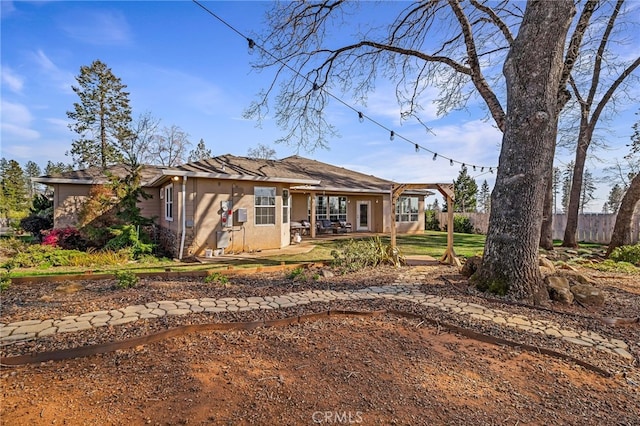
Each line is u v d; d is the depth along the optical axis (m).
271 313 3.95
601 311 4.33
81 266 8.09
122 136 24.23
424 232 18.97
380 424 1.96
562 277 5.12
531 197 4.87
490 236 5.22
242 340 3.15
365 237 14.78
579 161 11.69
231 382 2.37
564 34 4.74
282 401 2.16
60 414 1.97
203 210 9.88
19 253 8.40
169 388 2.27
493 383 2.48
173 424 1.91
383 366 2.68
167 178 10.52
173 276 6.17
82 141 23.14
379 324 3.69
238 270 6.65
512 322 3.82
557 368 2.77
